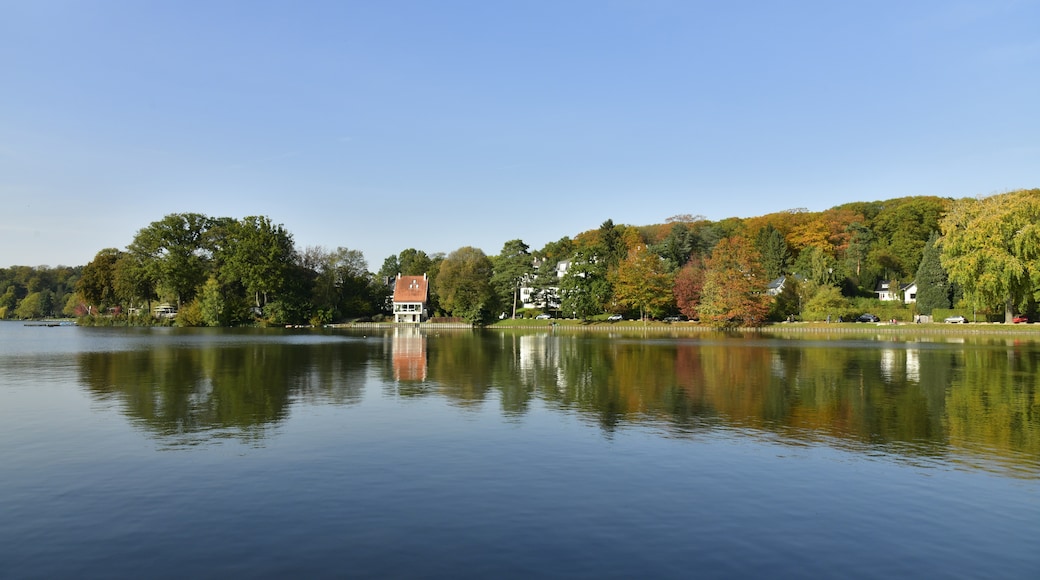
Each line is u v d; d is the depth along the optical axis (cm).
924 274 10194
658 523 1255
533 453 1786
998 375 3619
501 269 13625
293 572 1026
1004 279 7225
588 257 11794
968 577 1030
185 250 12375
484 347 6344
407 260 19388
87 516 1273
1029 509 1349
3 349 5875
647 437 1997
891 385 3212
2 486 1466
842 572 1043
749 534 1202
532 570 1039
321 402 2669
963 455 1794
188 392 2950
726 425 2194
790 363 4388
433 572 1028
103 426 2138
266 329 11575
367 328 12188
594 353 5422
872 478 1566
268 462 1678
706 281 10275
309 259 14438
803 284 10969
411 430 2089
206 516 1276
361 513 1298
